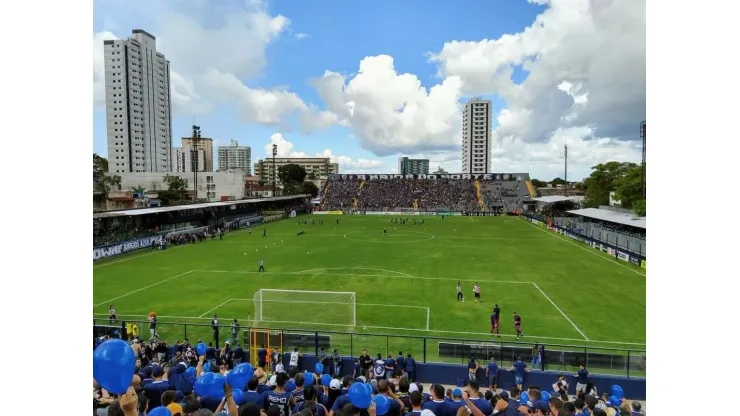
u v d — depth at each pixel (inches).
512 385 723.4
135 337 826.8
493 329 999.6
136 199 3887.8
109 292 1369.3
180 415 325.4
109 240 2096.5
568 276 1601.9
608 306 1217.4
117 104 6742.1
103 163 4719.5
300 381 376.5
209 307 1202.0
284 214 4315.9
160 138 7450.8
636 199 2869.1
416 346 903.7
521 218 4298.7
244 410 276.8
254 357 789.9
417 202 5236.2
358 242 2508.6
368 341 930.1
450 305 1221.1
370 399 331.9
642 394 682.2
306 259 1950.1
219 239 2637.8
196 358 701.9
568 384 697.0
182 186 4259.4
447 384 743.1
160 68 7470.5
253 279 1551.4
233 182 4702.3
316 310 1108.5
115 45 6663.4
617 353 869.8
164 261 1911.9
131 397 279.6
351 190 5629.9
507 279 1551.4
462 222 3838.6
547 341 949.2
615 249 2004.2
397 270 1706.4
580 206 4165.8
